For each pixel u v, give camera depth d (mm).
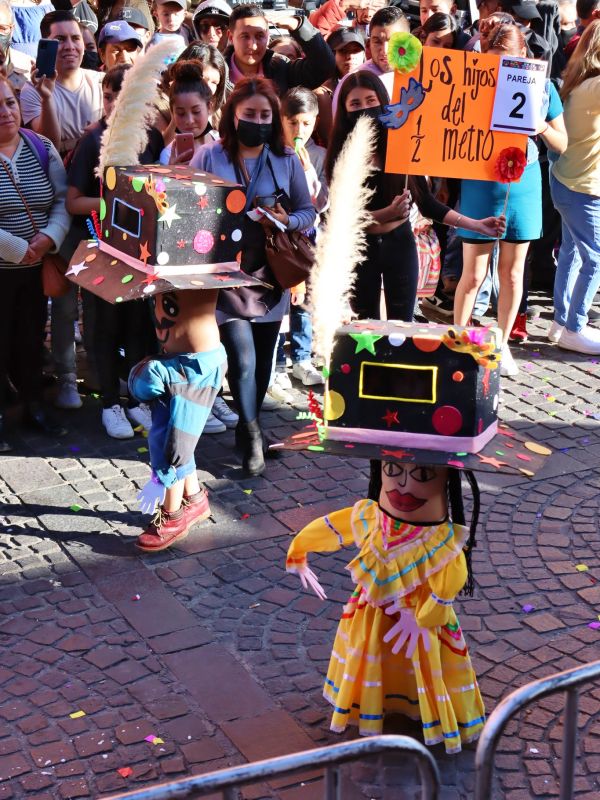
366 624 3688
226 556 4957
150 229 4430
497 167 5555
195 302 4703
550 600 4613
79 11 9078
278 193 5434
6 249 5684
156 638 4340
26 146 5844
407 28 6707
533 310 8203
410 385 3455
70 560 4910
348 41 7457
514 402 6680
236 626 4438
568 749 2582
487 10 7980
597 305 8383
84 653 4238
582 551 5008
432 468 3551
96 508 5391
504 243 6750
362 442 3535
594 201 7098
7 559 4902
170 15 7617
